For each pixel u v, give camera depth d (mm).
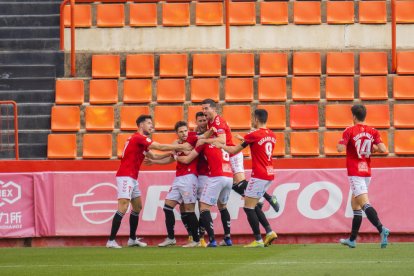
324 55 61688
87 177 44969
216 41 62719
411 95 59500
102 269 30203
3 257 36719
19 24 63906
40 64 61031
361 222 41656
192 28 62781
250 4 63438
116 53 61562
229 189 42125
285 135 57312
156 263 32406
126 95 59656
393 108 58625
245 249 39844
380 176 44875
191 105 59188
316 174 44781
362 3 63312
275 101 59250
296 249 39594
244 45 62719
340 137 56969
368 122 58312
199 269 29547
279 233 44625
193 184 42250
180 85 59719
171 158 43750
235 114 58219
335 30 62719
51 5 64750
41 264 32844
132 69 60969
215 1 63844
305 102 59375
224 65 61375
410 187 44875
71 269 30406
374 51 61750
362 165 38750
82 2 63031
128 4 63656
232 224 44594
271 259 33719
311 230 44656
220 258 34500
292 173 44750
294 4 63438
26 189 44812
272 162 43312
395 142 57438
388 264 30891
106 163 45094
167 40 62781
